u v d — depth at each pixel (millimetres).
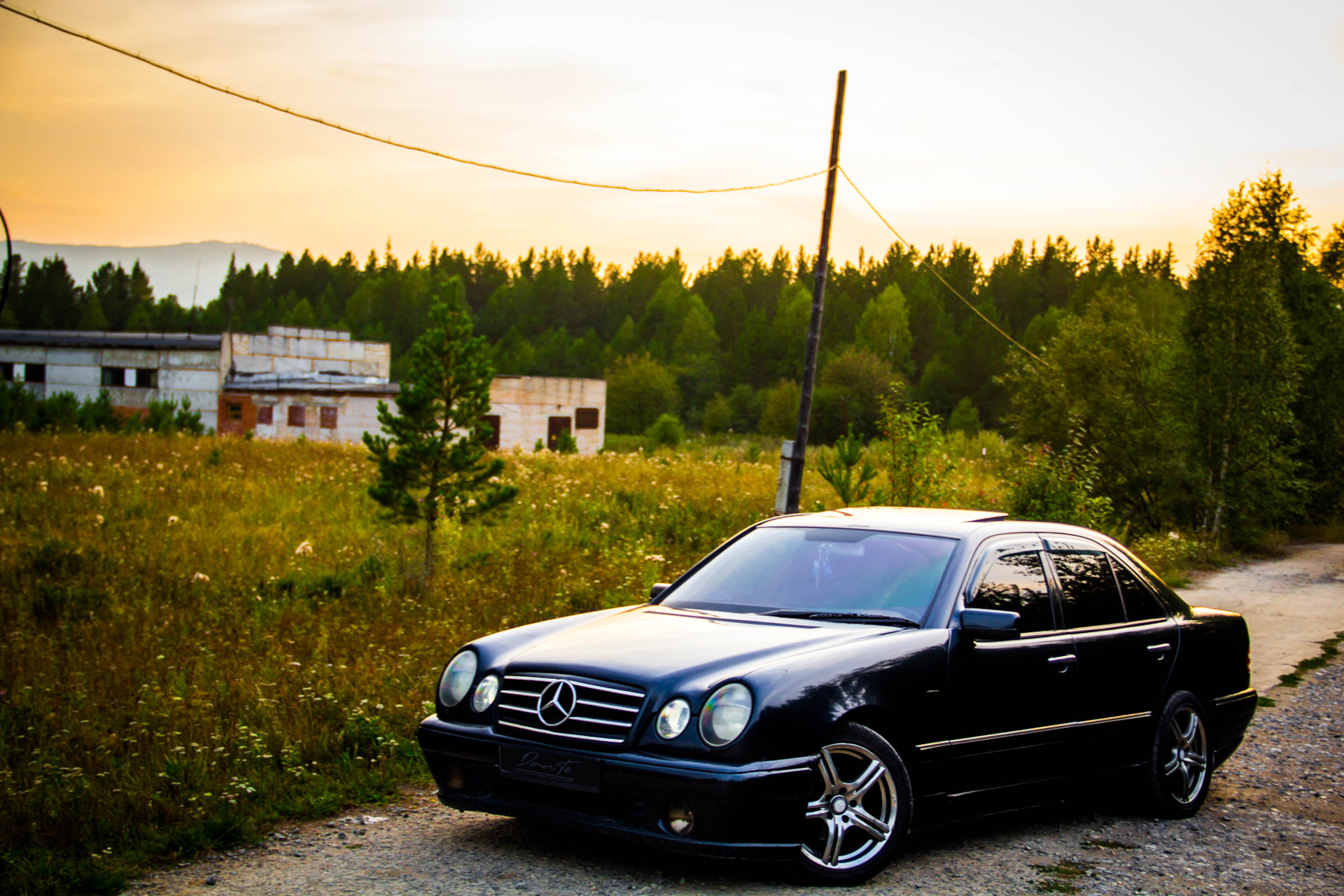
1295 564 21781
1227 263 26922
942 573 4809
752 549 5438
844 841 4129
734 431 105000
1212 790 6051
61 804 4707
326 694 6617
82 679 7199
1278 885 4379
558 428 50906
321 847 4520
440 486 11258
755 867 4281
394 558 12352
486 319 176125
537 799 4156
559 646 4492
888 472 17047
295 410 48344
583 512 16844
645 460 30578
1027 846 4809
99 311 155375
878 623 4621
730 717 3867
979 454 44031
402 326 161500
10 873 4008
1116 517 24656
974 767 4566
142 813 4758
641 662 4160
